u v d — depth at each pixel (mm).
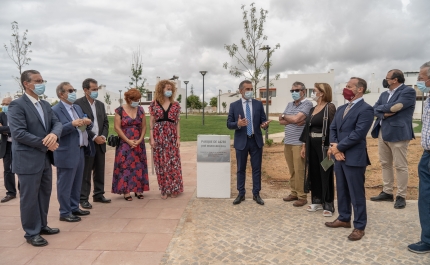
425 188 3541
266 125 5156
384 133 4996
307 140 4758
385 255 3453
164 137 5691
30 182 3695
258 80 11602
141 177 5672
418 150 10367
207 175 5727
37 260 3402
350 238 3822
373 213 4723
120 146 5582
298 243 3764
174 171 5781
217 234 4055
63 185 4504
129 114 5555
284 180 7117
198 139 5707
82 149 4805
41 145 3674
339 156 3916
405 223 4328
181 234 4070
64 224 4469
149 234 4086
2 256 3498
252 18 11039
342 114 4066
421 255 3445
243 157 5270
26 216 3748
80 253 3561
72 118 4559
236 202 5285
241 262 3318
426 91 3785
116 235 4062
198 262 3328
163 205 5340
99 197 5520
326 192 4641
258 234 4035
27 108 3682
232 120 5262
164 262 3338
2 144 5559
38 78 3727
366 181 6852
